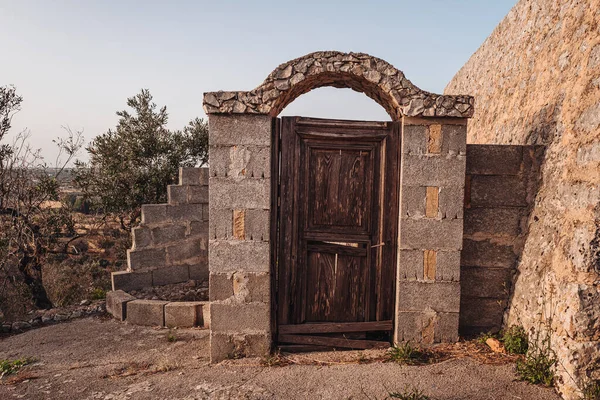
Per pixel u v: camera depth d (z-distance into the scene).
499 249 4.62
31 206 9.84
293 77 4.16
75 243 13.19
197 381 3.93
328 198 4.48
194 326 5.99
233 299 4.34
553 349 3.59
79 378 4.26
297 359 4.31
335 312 4.57
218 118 4.24
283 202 4.44
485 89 7.90
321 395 3.55
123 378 4.21
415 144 4.26
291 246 4.46
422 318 4.37
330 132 4.42
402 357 4.11
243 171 4.27
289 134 4.40
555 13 5.33
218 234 4.30
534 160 4.59
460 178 4.27
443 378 3.68
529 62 5.93
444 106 4.15
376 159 4.47
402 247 4.32
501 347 4.19
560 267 3.74
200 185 8.09
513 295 4.47
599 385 3.25
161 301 6.26
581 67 4.32
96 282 11.01
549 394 3.41
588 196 3.61
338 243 4.71
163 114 12.48
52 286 10.65
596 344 3.28
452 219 4.29
